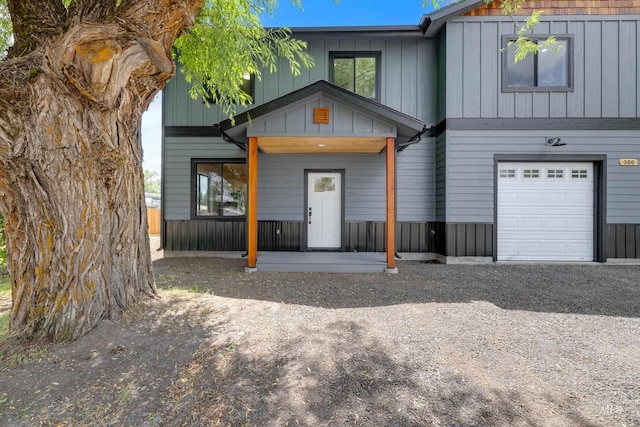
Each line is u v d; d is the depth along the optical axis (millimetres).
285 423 1798
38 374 2158
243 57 4395
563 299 4145
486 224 6941
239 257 7594
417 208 7602
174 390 2061
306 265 5898
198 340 2691
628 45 6828
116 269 3057
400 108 7586
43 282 2592
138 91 3049
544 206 6988
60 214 2598
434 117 7578
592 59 6848
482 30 6941
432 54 7578
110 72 2490
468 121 6945
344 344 2715
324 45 7609
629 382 2191
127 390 2041
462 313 3555
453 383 2168
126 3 2797
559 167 6977
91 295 2740
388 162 5605
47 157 2494
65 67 2332
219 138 7695
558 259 6961
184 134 7695
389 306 3777
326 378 2209
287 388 2094
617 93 6828
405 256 7570
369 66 7684
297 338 2807
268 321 3188
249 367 2324
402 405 1948
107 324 2785
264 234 7715
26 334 2523
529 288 4715
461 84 6957
